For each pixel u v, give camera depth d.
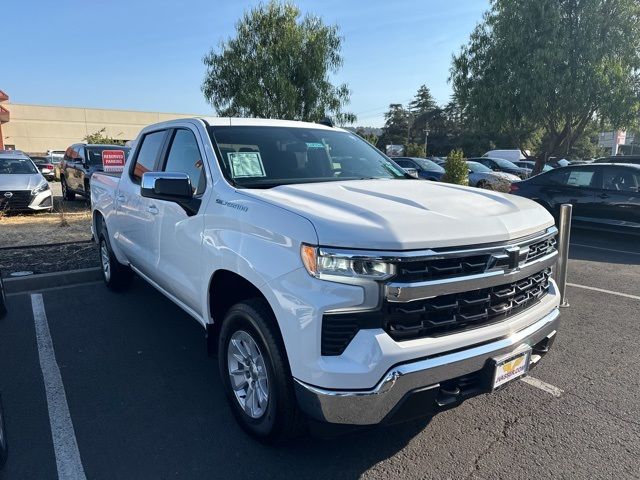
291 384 2.65
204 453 2.94
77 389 3.70
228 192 3.17
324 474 2.76
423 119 84.94
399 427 3.23
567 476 2.77
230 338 3.10
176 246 3.72
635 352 4.44
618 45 15.30
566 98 15.66
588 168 10.26
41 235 9.46
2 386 3.73
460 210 2.74
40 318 5.16
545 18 15.32
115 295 5.95
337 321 2.38
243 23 19.89
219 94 20.44
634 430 3.21
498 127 17.36
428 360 2.44
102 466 2.82
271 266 2.60
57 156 34.84
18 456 2.90
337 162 4.01
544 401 3.58
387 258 2.30
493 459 2.91
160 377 3.89
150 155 4.64
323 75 19.95
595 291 6.36
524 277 2.82
